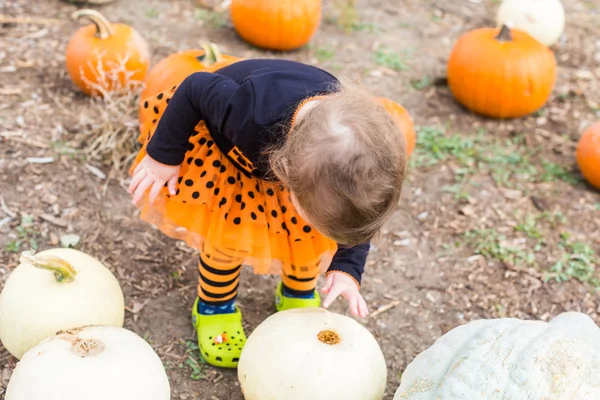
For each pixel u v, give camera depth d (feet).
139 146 11.62
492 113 14.12
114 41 12.34
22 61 13.48
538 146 13.66
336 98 6.26
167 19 15.93
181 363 8.56
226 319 8.74
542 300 10.25
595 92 15.57
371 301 9.93
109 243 10.11
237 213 7.63
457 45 14.19
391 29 17.12
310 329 7.46
